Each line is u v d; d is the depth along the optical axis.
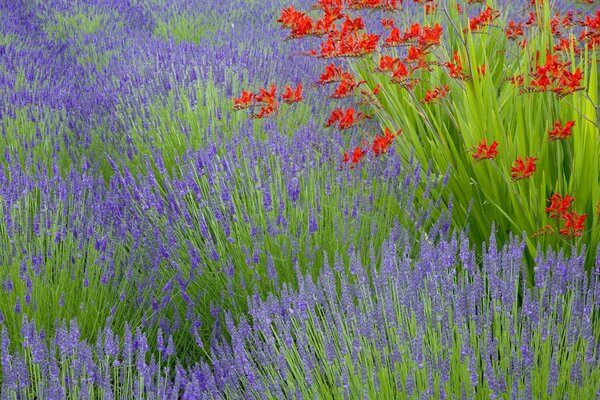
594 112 3.29
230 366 2.45
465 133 3.57
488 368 2.10
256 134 4.59
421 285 2.53
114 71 7.02
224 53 6.48
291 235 3.18
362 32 4.27
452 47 4.77
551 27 4.30
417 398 2.14
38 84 6.60
